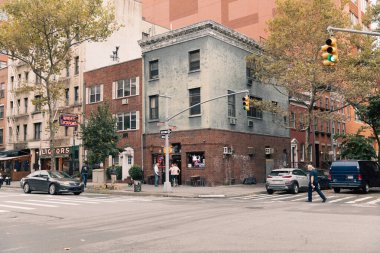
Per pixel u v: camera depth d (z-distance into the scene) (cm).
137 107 3591
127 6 4594
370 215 1331
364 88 2852
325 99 4825
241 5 5178
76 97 4197
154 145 3416
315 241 870
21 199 2125
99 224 1195
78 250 818
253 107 3600
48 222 1266
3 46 3234
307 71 2775
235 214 1374
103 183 3250
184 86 3234
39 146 4547
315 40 2911
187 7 5800
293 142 4166
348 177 2447
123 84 3747
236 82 3391
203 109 3084
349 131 5603
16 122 4956
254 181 3312
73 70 4244
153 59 3494
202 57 3136
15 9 3000
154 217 1330
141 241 902
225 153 3145
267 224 1123
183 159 3181
